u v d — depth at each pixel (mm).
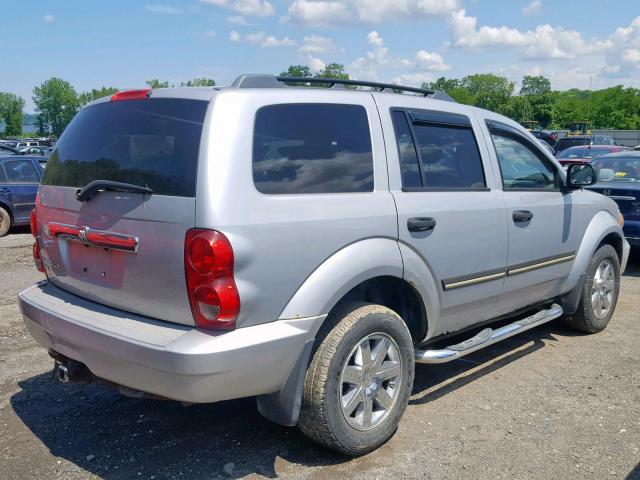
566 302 5602
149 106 3350
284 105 3344
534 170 4973
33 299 3711
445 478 3350
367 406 3549
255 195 3057
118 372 3113
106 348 3102
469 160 4352
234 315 2947
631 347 5477
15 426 3969
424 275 3826
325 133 3475
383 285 3986
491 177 4465
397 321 3658
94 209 3361
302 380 3230
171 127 3178
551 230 4992
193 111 3143
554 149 30391
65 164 3707
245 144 3092
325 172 3400
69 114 136500
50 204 3758
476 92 106625
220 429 3922
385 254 3537
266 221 3049
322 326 3410
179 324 3074
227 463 3510
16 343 5492
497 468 3453
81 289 3576
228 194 2961
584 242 5465
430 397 4422
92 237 3359
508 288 4617
